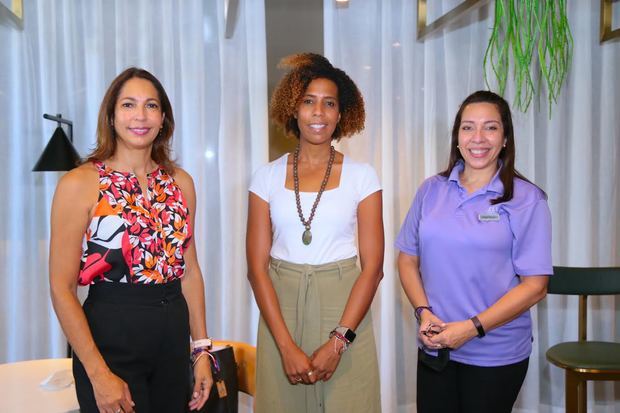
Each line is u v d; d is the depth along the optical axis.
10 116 3.09
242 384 2.18
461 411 2.04
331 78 2.11
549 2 2.52
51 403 1.80
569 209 3.45
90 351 1.61
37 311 3.14
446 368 2.03
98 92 3.16
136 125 1.70
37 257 3.13
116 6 3.15
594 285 2.85
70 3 3.12
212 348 2.04
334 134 2.26
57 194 1.62
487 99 2.03
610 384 3.49
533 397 3.43
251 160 3.27
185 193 1.88
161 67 3.18
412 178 3.36
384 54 3.28
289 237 2.03
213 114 3.24
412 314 3.38
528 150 3.36
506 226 1.96
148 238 1.69
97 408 1.63
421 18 3.21
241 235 3.28
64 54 3.12
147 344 1.68
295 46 3.20
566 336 3.50
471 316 1.98
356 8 3.28
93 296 1.67
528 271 1.94
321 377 1.94
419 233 2.08
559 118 3.39
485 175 2.06
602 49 3.39
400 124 3.34
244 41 3.22
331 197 2.03
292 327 2.01
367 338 2.04
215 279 3.27
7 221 3.11
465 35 3.34
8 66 3.08
